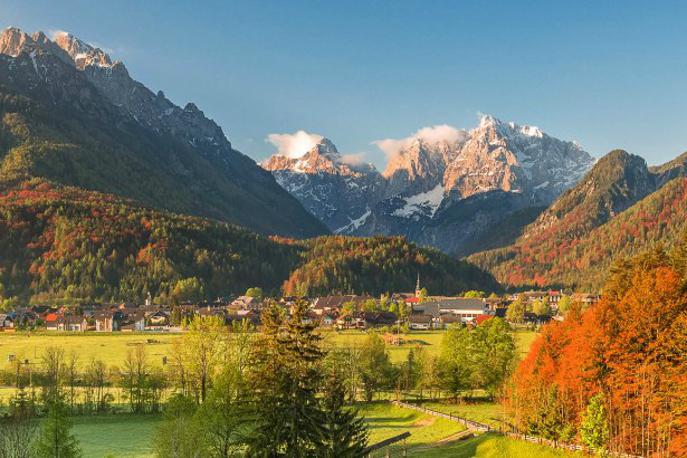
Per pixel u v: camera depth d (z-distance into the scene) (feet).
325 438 224.12
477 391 495.00
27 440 257.75
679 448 247.09
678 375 257.96
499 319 469.16
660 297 284.00
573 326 329.93
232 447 262.47
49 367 464.24
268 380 223.30
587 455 272.10
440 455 311.47
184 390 404.77
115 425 368.89
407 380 474.90
